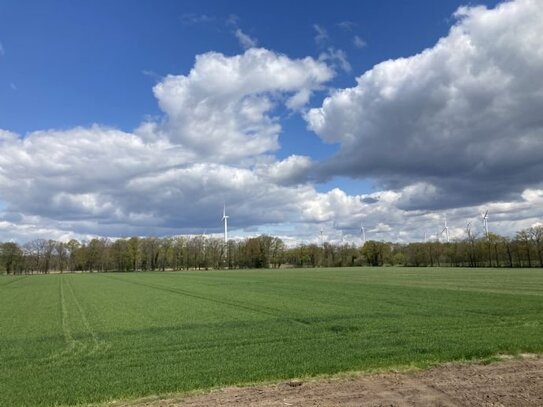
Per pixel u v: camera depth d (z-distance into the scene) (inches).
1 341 1047.6
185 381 601.0
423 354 726.5
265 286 2962.6
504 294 1940.2
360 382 580.4
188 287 3041.3
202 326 1203.2
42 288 3250.5
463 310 1412.4
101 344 970.7
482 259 6742.1
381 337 919.0
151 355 814.5
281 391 549.0
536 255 6018.7
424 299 1814.7
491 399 495.5
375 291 2314.2
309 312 1464.1
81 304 1995.6
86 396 549.6
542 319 1171.3
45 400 540.1
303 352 781.3
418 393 525.0
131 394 552.1
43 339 1068.5
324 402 500.1
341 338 930.7
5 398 554.6
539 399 491.8
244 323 1243.8
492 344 788.0
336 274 4714.6
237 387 574.2
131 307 1802.4
